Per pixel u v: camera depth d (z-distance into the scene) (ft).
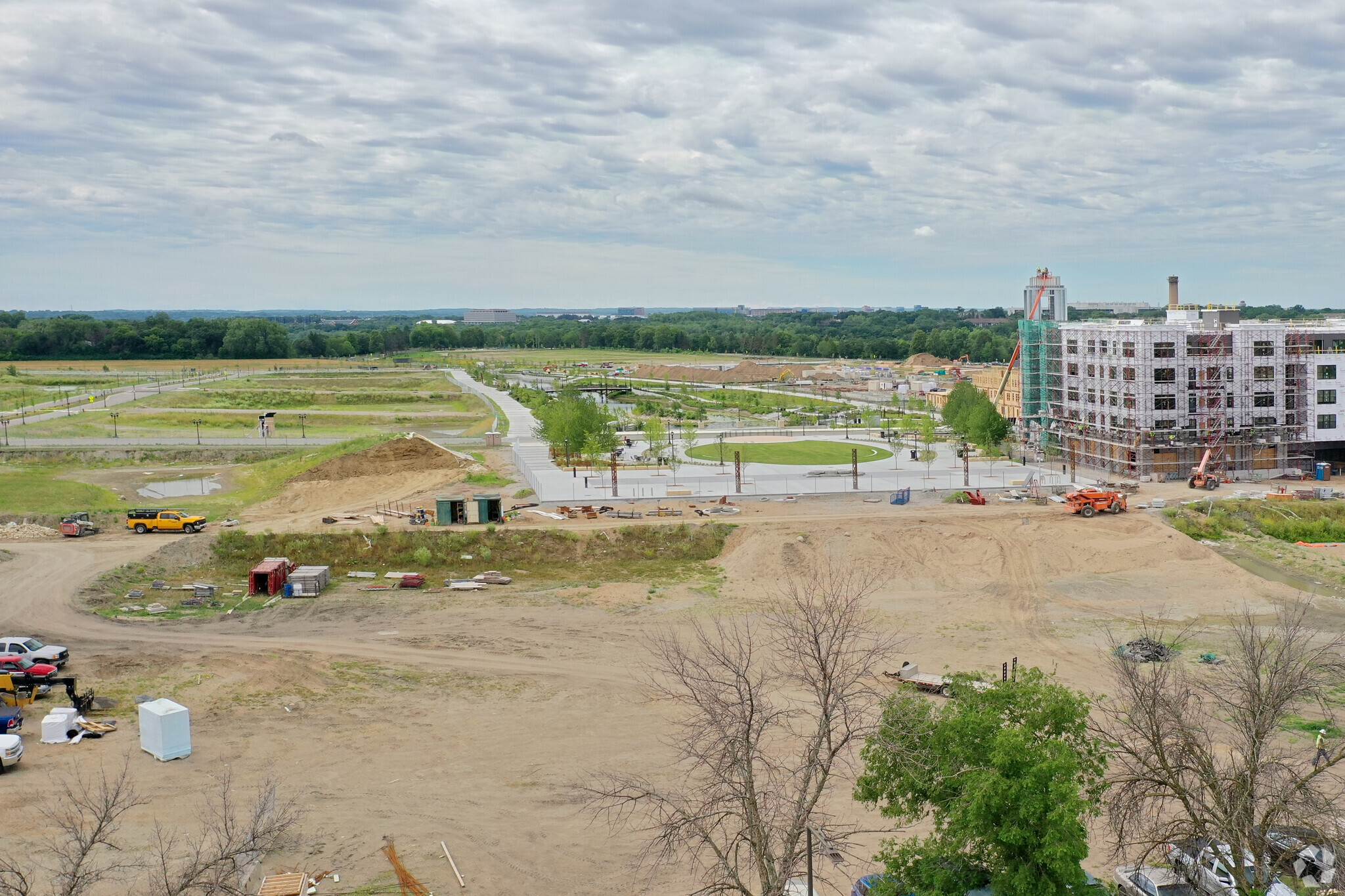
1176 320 485.15
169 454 542.57
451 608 282.77
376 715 205.57
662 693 216.33
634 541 343.67
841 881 142.82
